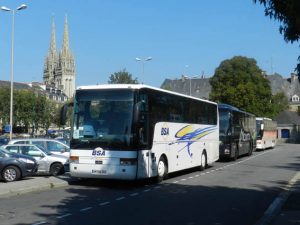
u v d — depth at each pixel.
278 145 79.44
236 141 35.81
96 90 18.27
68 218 11.54
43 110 85.62
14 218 11.45
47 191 16.98
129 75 58.34
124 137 17.56
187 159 23.22
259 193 17.11
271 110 79.75
